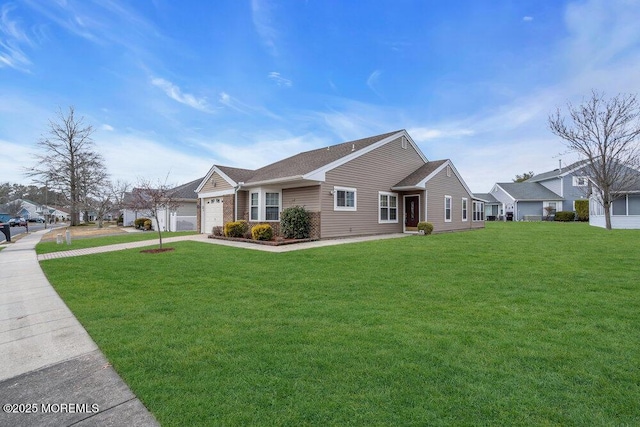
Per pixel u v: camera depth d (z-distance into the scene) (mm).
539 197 34844
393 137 17672
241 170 19469
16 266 8867
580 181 25359
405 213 18422
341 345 3361
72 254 11109
